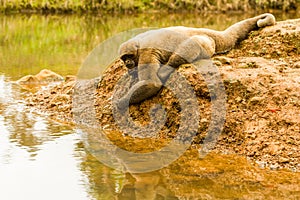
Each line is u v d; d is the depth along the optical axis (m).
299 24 16.16
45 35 32.28
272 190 10.28
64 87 16.66
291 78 13.43
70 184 10.62
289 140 11.94
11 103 16.52
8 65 22.95
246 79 13.30
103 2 44.59
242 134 12.45
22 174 11.08
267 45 15.30
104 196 10.10
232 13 43.84
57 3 44.16
